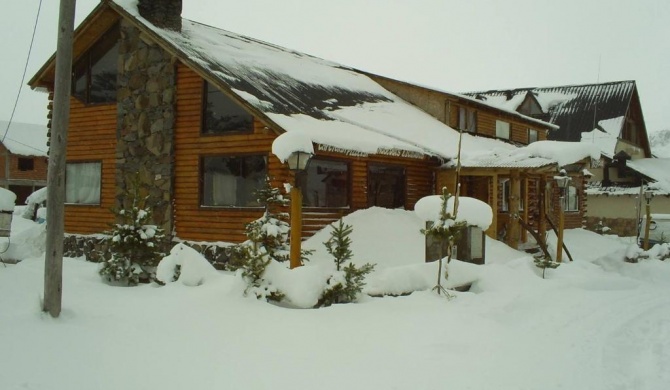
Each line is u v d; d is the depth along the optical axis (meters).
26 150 46.44
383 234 14.57
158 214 15.41
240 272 8.49
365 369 5.69
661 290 11.97
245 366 5.66
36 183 47.19
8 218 12.38
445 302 8.66
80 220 17.28
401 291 9.45
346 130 15.39
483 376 5.61
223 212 14.58
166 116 15.48
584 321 8.43
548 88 41.97
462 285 9.90
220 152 14.78
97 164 17.22
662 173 33.88
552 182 24.95
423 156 17.19
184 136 15.36
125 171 16.14
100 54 17.55
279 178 13.80
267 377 5.37
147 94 15.89
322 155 14.81
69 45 7.31
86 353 5.89
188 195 15.20
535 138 29.34
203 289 8.67
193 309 7.69
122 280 9.79
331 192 15.38
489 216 11.52
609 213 32.56
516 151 17.80
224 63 16.28
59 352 5.86
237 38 20.58
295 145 8.97
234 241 14.34
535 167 16.16
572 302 9.77
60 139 7.22
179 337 6.57
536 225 23.25
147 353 5.97
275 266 8.54
